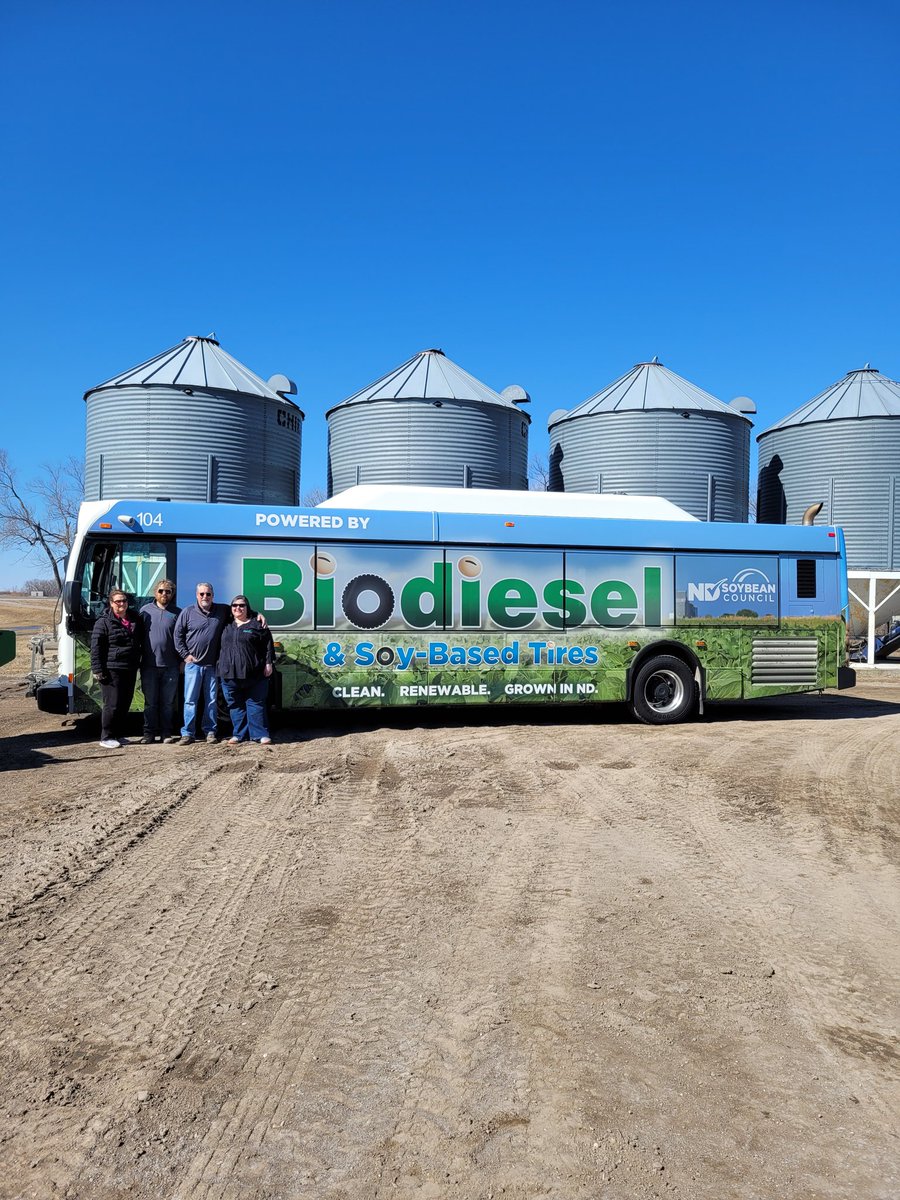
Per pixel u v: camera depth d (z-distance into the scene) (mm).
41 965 4289
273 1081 3270
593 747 10336
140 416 21641
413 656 11609
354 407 23922
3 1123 3000
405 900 5250
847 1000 3994
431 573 11703
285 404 23219
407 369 24531
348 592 11469
